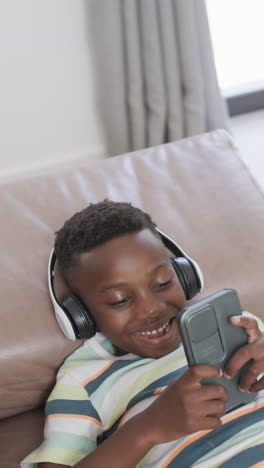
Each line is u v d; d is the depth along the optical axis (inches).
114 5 72.1
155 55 74.6
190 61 75.7
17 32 75.5
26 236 48.6
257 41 99.2
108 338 42.6
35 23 75.7
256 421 39.0
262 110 103.7
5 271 46.5
